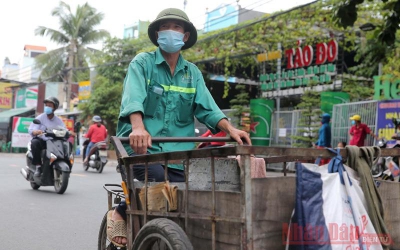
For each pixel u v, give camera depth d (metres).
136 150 3.07
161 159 2.91
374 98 11.68
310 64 15.11
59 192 8.66
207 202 2.64
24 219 6.36
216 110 3.59
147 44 22.94
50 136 8.73
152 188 2.97
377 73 13.20
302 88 15.70
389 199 3.00
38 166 8.80
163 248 2.92
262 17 14.48
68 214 6.74
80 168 15.09
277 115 15.37
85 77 30.23
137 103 3.25
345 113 12.74
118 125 3.58
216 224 2.57
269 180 2.49
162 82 3.53
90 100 22.66
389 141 10.17
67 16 30.38
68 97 30.06
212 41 15.95
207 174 3.35
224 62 16.81
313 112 13.81
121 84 22.53
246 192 2.38
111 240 3.38
